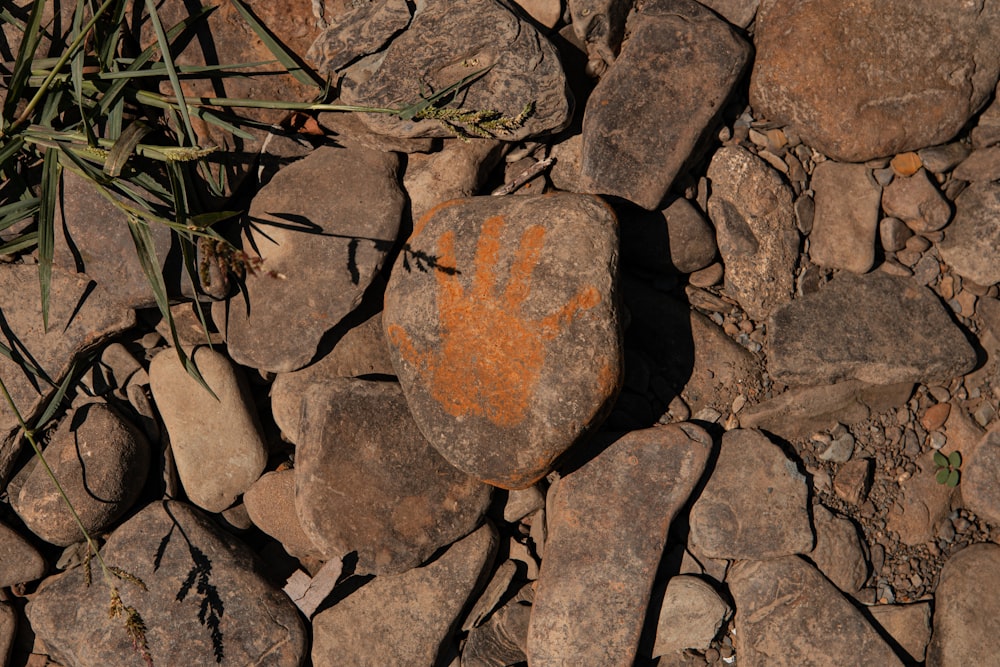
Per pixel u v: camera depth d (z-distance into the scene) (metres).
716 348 1.47
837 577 1.46
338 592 1.46
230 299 1.45
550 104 1.43
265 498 1.46
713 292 1.48
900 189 1.47
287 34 1.44
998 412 1.47
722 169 1.47
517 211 1.41
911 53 1.44
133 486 1.45
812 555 1.46
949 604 1.46
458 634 1.48
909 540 1.47
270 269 1.44
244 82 1.44
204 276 1.31
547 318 1.38
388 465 1.44
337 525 1.44
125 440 1.45
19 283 1.44
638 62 1.45
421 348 1.41
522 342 1.38
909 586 1.47
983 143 1.47
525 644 1.46
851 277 1.47
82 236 1.42
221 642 1.44
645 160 1.44
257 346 1.44
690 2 1.46
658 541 1.44
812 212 1.48
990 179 1.47
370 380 1.45
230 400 1.45
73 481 1.44
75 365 1.45
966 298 1.48
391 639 1.45
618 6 1.45
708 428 1.47
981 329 1.48
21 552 1.46
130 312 1.45
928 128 1.45
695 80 1.44
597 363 1.38
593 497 1.44
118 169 1.33
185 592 1.45
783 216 1.47
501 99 1.42
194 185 1.42
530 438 1.38
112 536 1.46
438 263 1.41
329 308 1.43
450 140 1.46
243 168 1.44
